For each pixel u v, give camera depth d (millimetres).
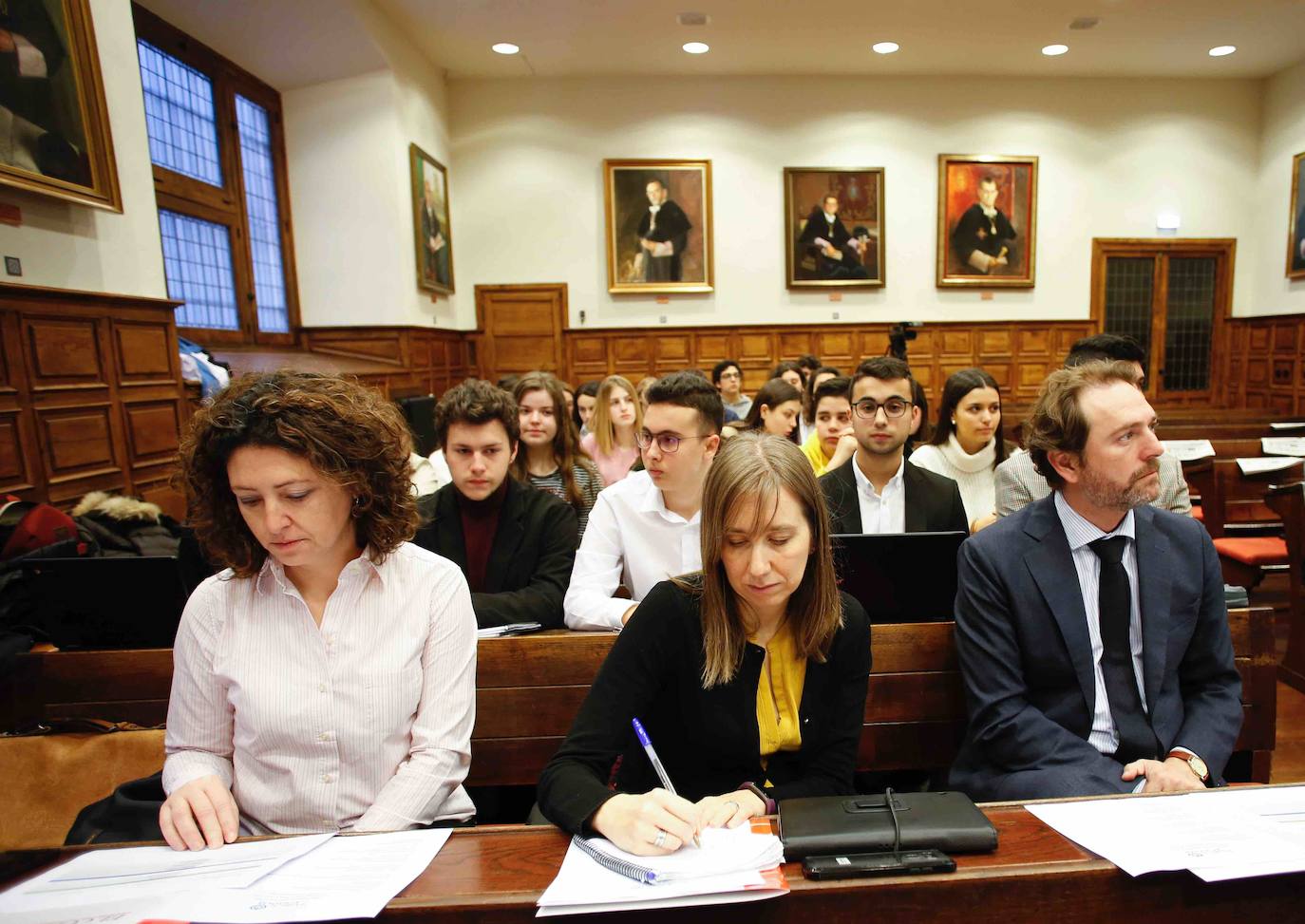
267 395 1088
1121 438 1445
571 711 1688
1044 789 1401
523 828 1017
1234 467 3979
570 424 3287
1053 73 9359
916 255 9664
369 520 1216
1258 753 1734
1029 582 1547
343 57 7125
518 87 9172
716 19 7617
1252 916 877
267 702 1169
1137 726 1490
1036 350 9922
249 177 6992
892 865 848
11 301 3125
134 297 3775
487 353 9570
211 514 1158
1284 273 9445
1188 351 10133
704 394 1994
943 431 3012
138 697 1708
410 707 1243
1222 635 1542
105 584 1766
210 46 6402
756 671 1290
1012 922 855
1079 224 9742
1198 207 9805
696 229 9438
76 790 1433
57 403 3348
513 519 2242
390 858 929
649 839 907
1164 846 895
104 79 3625
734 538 1185
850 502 2482
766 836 934
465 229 9367
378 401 1229
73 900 841
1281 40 8414
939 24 7832
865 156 9453
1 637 2291
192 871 909
